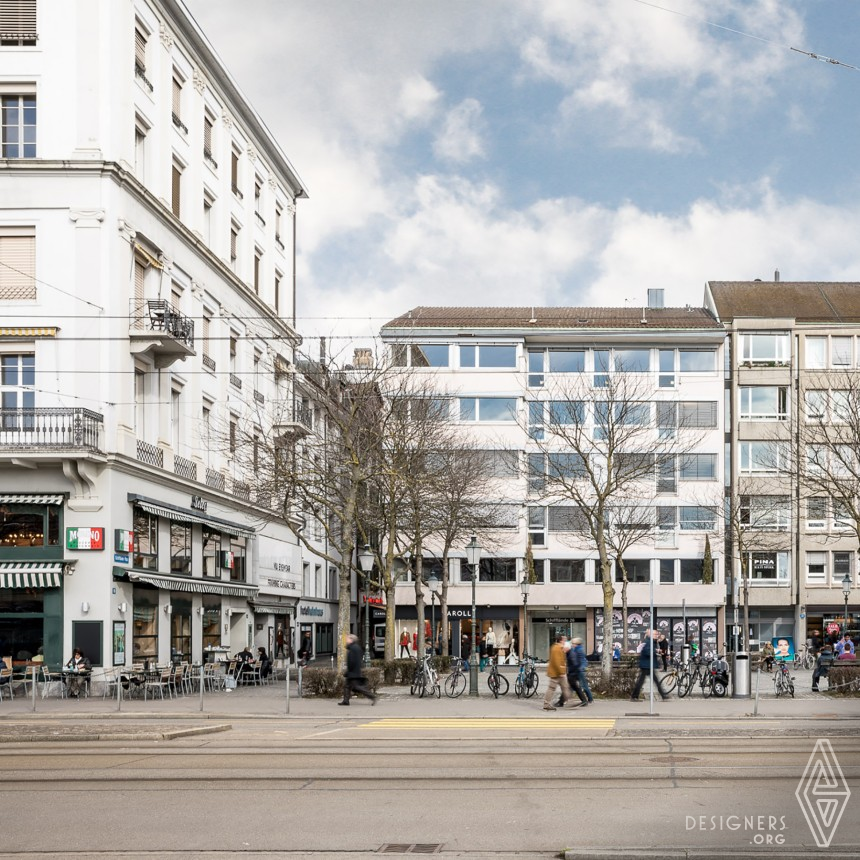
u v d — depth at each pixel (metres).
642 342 60.28
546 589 58.69
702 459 59.59
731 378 61.59
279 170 54.81
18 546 32.28
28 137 33.69
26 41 33.69
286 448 39.00
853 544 60.28
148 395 36.53
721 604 58.41
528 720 22.66
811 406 45.97
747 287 66.38
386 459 38.72
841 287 66.81
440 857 9.54
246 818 11.41
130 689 30.28
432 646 47.84
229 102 46.16
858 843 9.70
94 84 33.50
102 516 32.31
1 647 32.44
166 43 38.53
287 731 20.58
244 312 47.72
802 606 60.19
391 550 37.31
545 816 11.28
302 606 58.22
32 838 10.58
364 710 25.34
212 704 27.47
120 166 33.34
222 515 43.56
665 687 28.53
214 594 42.78
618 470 42.53
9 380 33.19
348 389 37.69
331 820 11.24
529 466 52.53
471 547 30.94
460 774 14.19
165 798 12.65
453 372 59.12
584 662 26.19
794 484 56.69
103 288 32.97
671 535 59.12
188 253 40.19
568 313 65.19
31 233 33.12
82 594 32.16
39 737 18.67
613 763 15.10
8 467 32.25
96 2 33.66
